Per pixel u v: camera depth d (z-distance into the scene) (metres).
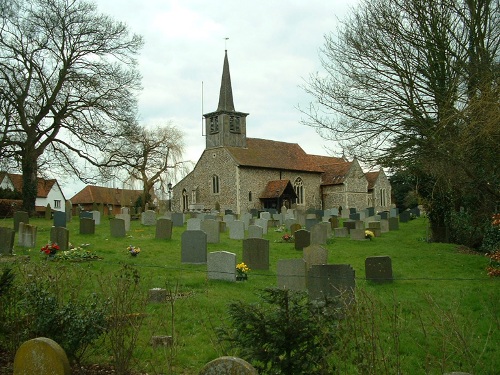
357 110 17.92
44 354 5.27
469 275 15.81
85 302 7.40
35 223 30.09
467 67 15.52
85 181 34.25
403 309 10.31
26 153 32.66
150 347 7.84
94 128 32.72
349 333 5.32
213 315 10.08
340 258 19.78
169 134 52.59
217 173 57.56
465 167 14.84
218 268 14.12
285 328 5.20
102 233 24.62
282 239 25.03
